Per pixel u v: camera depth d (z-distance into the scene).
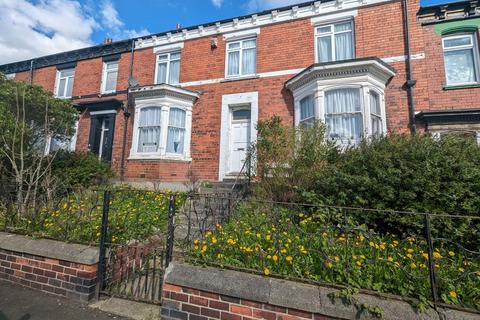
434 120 7.62
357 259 2.94
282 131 6.12
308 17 9.59
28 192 5.09
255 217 4.31
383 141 4.97
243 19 10.48
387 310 2.41
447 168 4.02
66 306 3.37
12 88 8.17
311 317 2.58
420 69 8.02
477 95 7.50
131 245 3.97
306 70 8.12
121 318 3.16
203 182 9.06
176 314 3.02
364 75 7.54
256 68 10.05
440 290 2.58
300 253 3.12
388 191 4.14
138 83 11.76
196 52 11.09
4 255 4.07
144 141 10.30
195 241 3.47
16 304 3.39
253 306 2.76
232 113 10.38
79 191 5.43
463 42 8.06
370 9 8.81
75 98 12.83
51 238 4.01
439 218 3.80
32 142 7.84
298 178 5.38
